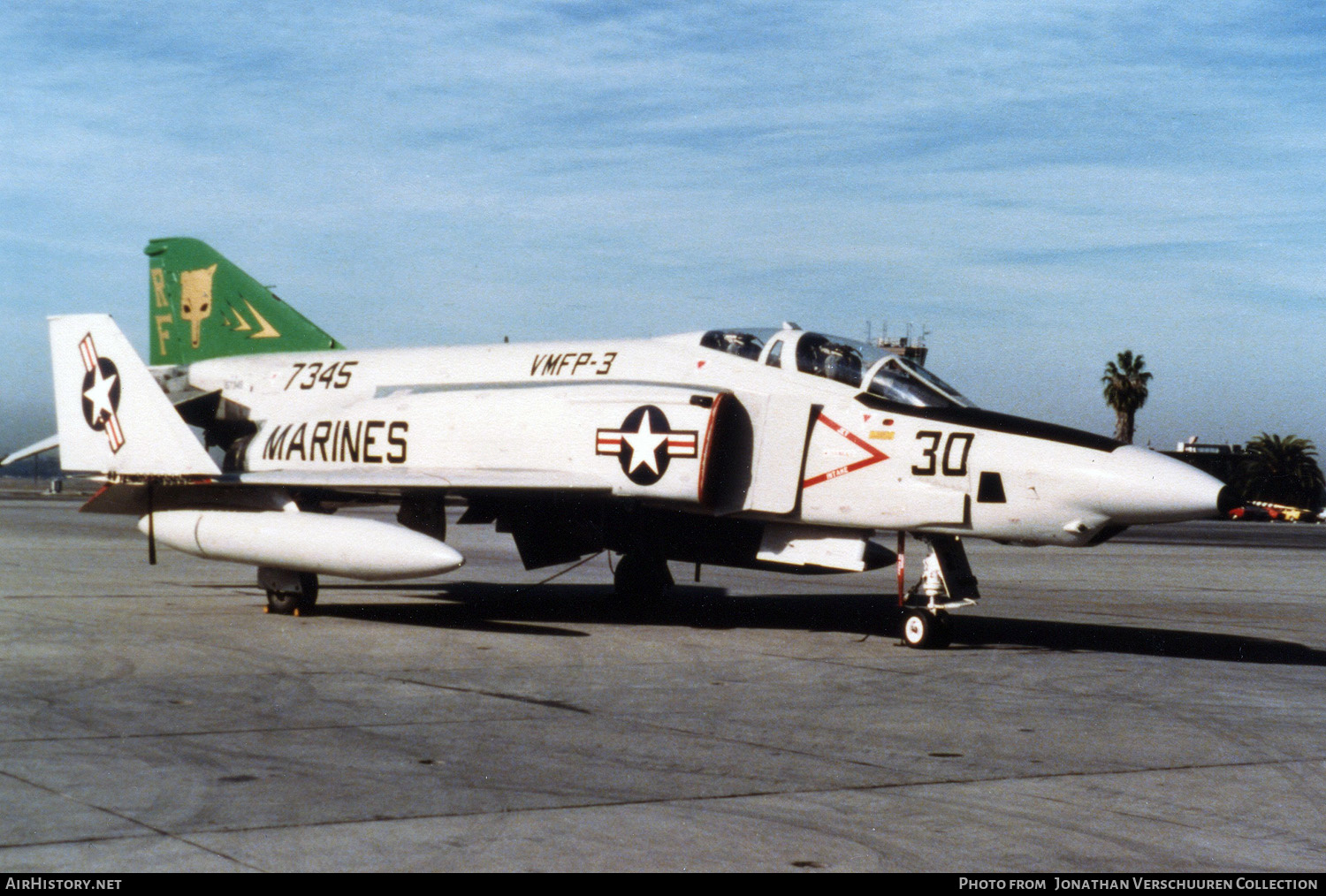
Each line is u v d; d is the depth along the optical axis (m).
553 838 4.91
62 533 28.92
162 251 18.08
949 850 4.87
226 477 12.24
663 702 8.00
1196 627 13.44
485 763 6.15
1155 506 9.58
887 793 5.74
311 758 6.19
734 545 12.80
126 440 12.87
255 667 9.16
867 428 11.13
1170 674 9.78
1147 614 14.80
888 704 8.12
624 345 13.10
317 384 15.28
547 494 12.35
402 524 13.88
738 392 11.84
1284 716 7.98
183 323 17.83
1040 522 10.16
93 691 8.02
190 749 6.34
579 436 12.28
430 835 4.91
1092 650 11.20
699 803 5.48
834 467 11.27
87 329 13.25
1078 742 7.00
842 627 12.62
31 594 14.50
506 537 31.56
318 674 8.89
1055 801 5.65
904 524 10.86
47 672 8.74
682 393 11.89
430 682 8.62
